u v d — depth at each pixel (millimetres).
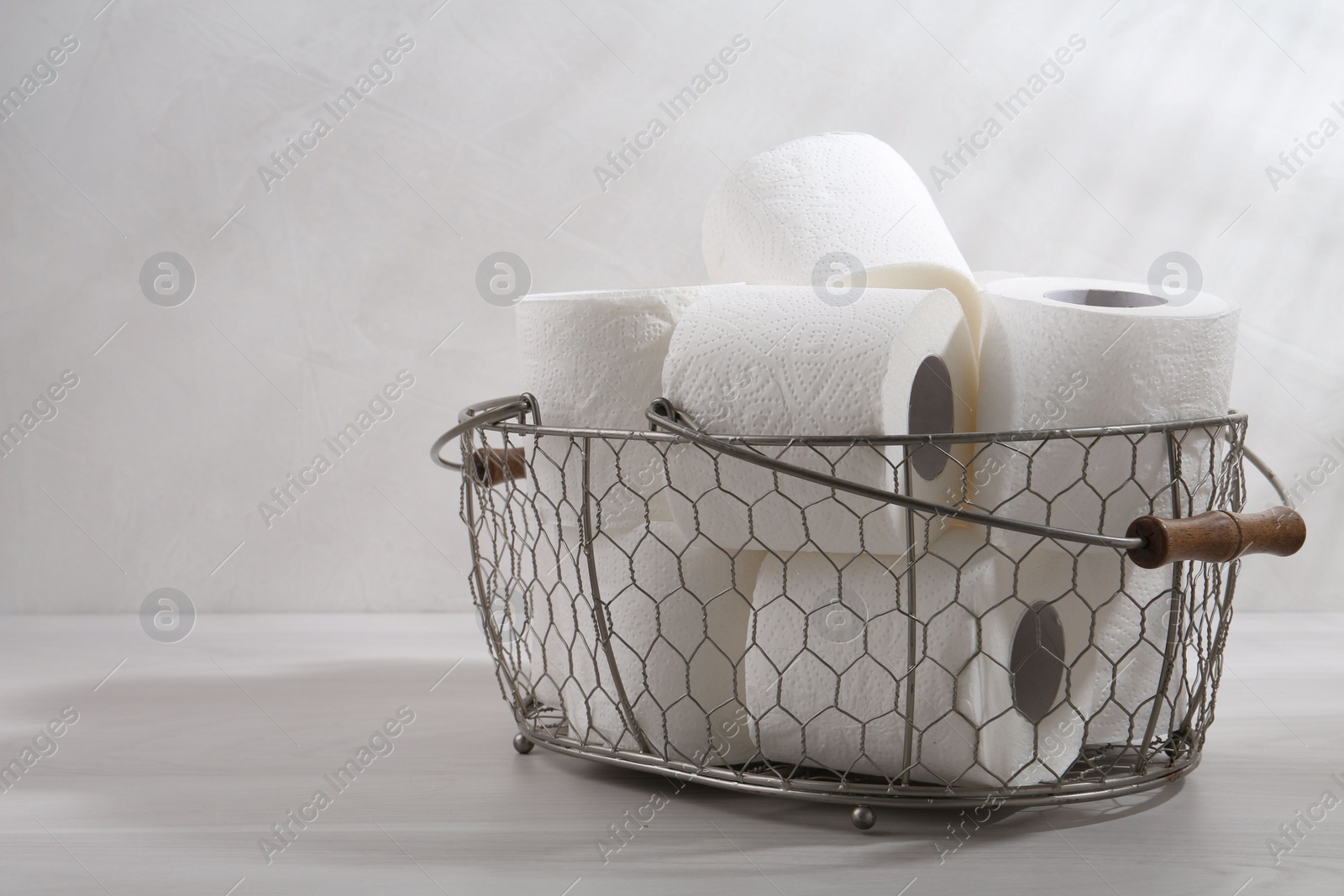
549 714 586
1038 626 417
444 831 430
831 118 927
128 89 958
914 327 411
